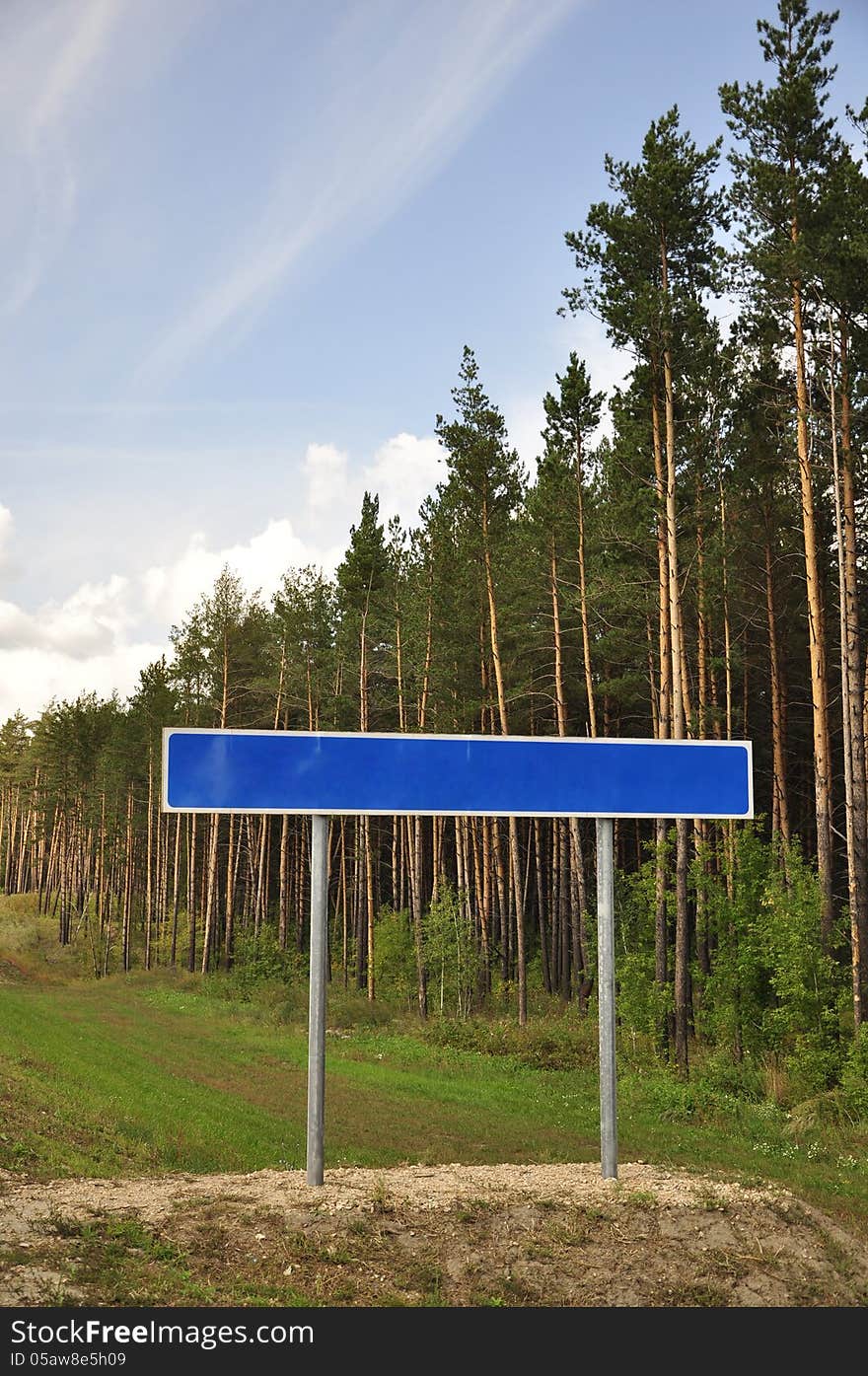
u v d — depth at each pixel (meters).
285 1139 16.16
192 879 52.78
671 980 26.70
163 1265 8.20
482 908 38.47
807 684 35.91
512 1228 9.08
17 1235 8.41
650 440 25.64
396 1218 9.14
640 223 24.59
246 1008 36.06
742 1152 15.74
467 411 33.62
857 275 21.45
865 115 22.34
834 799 33.59
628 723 42.38
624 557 27.41
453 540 38.28
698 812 11.03
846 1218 11.84
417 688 39.19
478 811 10.78
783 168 22.98
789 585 31.83
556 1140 16.44
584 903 34.78
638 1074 21.70
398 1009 34.81
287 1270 8.26
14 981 53.47
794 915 20.59
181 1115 17.55
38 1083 18.84
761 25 23.12
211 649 49.69
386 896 56.06
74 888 76.00
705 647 32.75
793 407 24.38
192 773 10.52
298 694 48.53
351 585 39.47
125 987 47.12
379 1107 18.98
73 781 71.38
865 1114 17.42
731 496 29.53
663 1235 9.13
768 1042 21.58
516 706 39.53
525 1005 29.59
